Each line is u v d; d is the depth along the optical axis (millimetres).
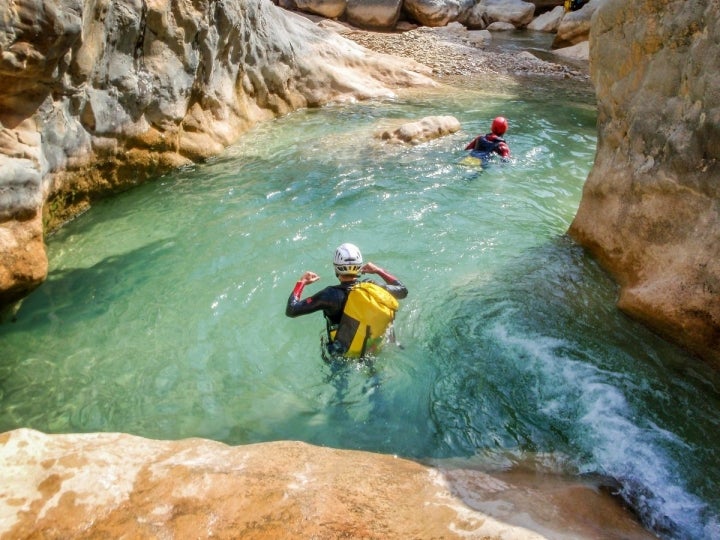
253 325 5023
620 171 5246
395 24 20938
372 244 6305
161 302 5289
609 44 5324
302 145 9281
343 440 3848
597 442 3744
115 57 6582
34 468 2906
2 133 4941
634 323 4789
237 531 2557
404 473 3186
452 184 7910
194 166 8258
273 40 10555
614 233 5355
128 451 3145
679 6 4402
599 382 4246
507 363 4488
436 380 4332
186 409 4121
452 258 6023
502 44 19750
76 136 6160
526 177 8305
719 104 3975
